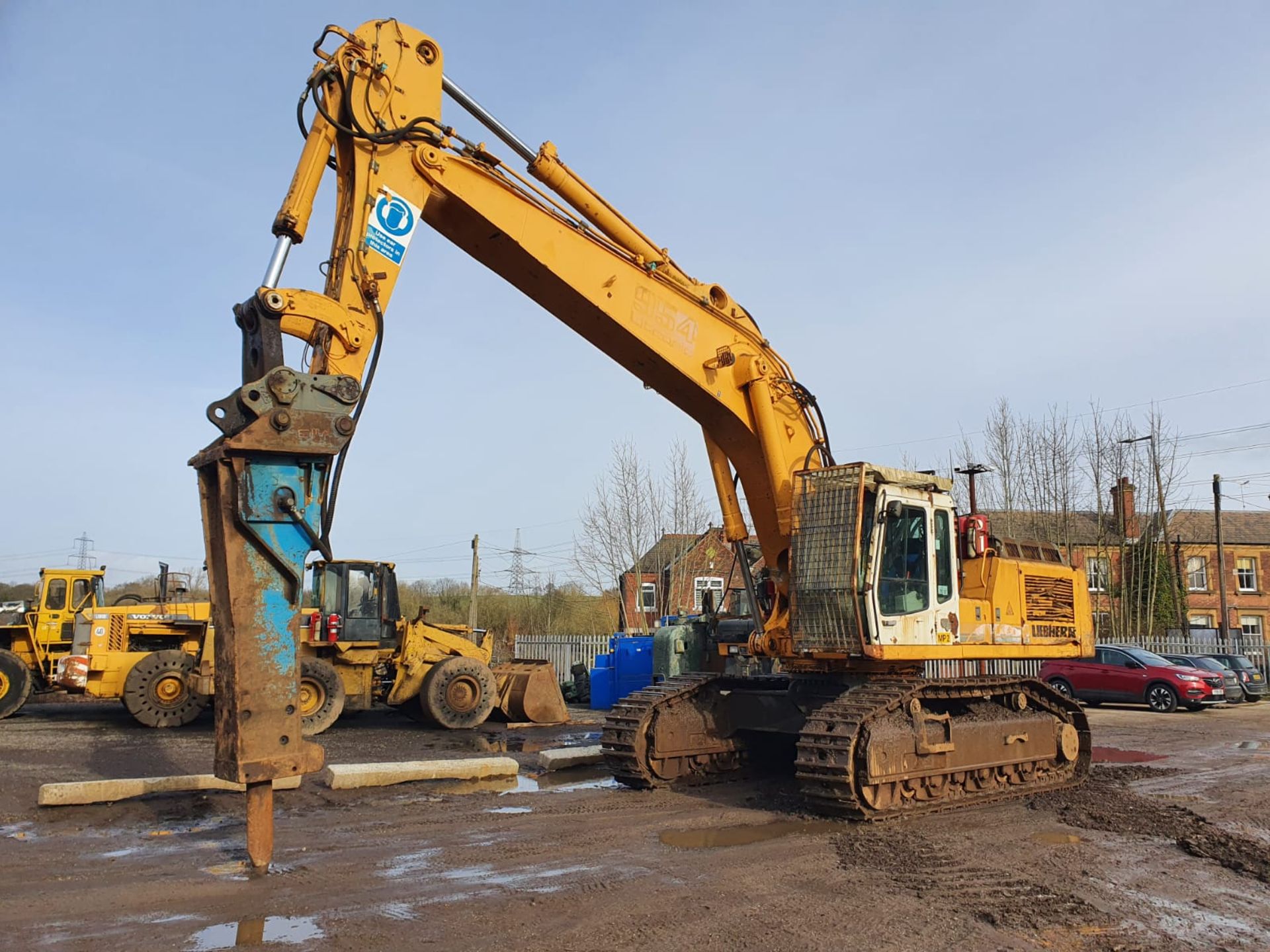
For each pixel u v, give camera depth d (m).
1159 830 8.04
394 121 7.05
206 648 14.20
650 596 37.69
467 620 38.00
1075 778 10.58
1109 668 21.84
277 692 5.46
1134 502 37.03
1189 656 23.25
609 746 9.67
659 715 9.71
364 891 5.78
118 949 4.71
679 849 7.06
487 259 7.96
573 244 7.99
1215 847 7.41
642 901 5.71
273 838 6.66
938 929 5.32
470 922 5.24
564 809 8.55
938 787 8.84
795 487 9.05
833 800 8.05
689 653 16.25
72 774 9.87
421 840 7.18
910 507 9.02
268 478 5.49
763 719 10.03
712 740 10.12
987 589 9.80
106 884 5.82
